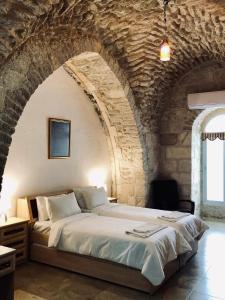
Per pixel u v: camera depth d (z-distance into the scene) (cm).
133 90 513
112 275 327
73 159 502
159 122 615
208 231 541
